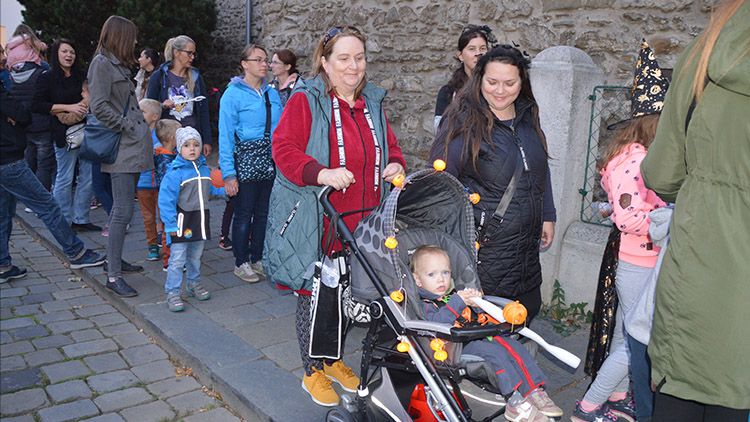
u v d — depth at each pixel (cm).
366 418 262
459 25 615
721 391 155
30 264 596
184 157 436
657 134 174
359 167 300
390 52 687
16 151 491
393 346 259
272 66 596
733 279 149
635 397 258
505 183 272
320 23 762
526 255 283
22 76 714
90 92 448
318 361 319
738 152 145
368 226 252
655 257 272
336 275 262
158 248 581
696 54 156
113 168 469
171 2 1395
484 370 233
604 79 508
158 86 610
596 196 496
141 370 383
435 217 275
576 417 301
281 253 296
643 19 482
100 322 459
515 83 267
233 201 611
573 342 409
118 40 462
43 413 327
